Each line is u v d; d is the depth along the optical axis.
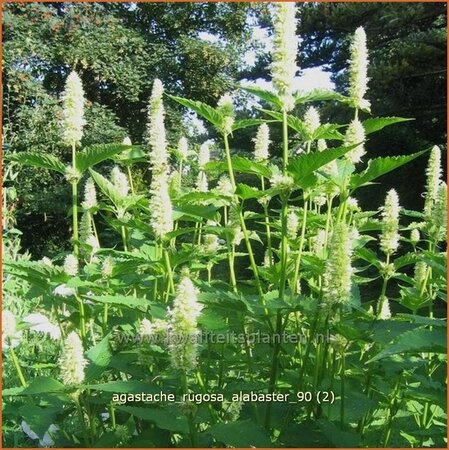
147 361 3.56
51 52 18.02
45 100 16.97
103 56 18.64
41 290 4.25
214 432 2.80
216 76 21.14
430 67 14.45
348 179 3.81
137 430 3.84
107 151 3.85
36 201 16.84
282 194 3.69
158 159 3.77
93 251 4.21
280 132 16.05
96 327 5.38
